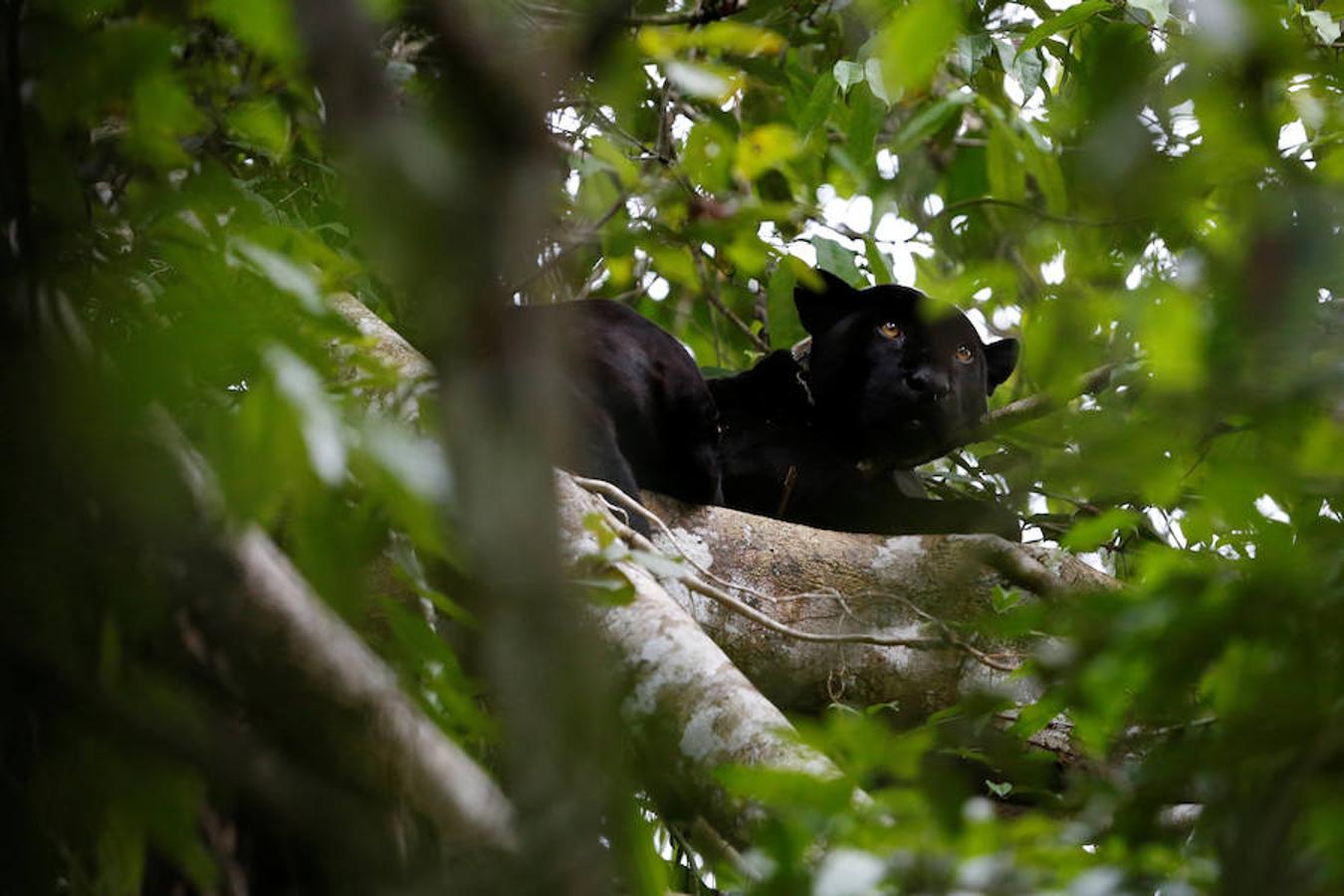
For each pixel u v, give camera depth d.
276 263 3.63
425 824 3.93
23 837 3.97
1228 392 2.94
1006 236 4.88
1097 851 3.65
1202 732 3.67
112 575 3.54
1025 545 8.16
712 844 5.40
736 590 7.95
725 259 9.49
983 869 3.32
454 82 1.84
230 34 5.49
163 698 3.71
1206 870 3.33
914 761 3.62
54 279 3.43
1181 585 3.34
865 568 8.06
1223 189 3.11
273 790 3.08
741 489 10.46
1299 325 2.72
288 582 3.72
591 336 9.20
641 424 9.12
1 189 3.49
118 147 4.57
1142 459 3.09
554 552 1.87
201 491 3.45
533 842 2.15
